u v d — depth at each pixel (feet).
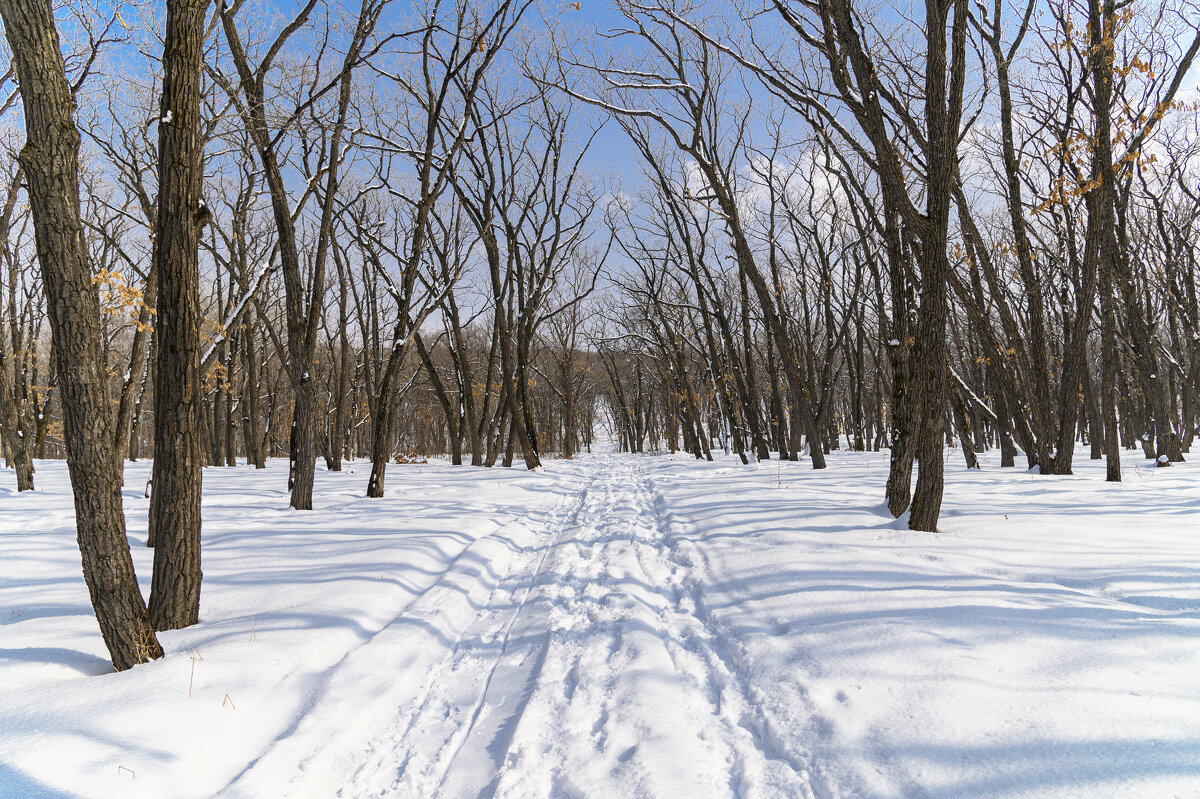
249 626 15.08
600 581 20.86
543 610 18.13
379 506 36.76
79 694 11.00
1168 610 13.15
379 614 17.47
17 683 11.55
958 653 11.60
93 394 11.93
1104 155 36.14
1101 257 36.76
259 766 9.58
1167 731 8.39
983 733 8.96
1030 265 43.86
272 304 80.02
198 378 15.33
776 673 12.15
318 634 14.93
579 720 11.25
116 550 12.28
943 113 21.91
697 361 119.44
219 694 11.46
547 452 156.04
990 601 14.03
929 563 17.87
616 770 9.36
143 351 38.75
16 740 9.26
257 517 31.99
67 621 15.43
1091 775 7.67
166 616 15.08
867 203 40.32
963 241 44.62
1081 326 40.14
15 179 40.75
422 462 84.64
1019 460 59.72
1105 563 16.57
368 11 33.65
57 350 11.64
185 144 14.55
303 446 35.68
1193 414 56.18
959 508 27.30
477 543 27.27
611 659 14.08
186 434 15.16
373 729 11.77
